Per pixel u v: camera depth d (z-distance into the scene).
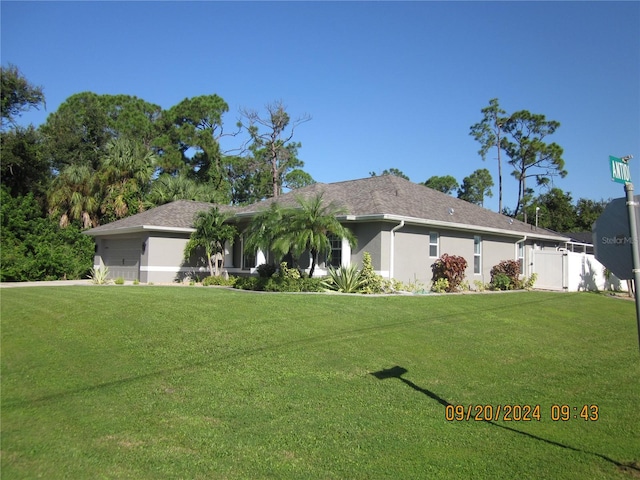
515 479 4.61
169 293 14.27
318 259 18.86
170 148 45.72
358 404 6.56
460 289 19.89
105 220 32.66
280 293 15.09
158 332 9.44
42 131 40.66
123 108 50.12
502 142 52.94
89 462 4.86
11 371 7.77
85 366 7.87
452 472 4.73
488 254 22.89
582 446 5.46
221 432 5.58
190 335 9.30
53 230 28.27
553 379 8.18
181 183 35.88
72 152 42.00
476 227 20.95
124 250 25.30
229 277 22.36
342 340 9.43
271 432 5.60
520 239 24.88
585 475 4.71
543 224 50.19
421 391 7.20
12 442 5.32
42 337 9.55
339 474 4.66
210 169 47.94
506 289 21.48
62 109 45.34
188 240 23.69
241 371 7.63
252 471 4.70
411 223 18.31
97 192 32.69
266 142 48.06
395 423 5.98
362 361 8.38
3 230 26.06
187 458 4.95
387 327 10.71
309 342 9.19
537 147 50.28
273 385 7.12
